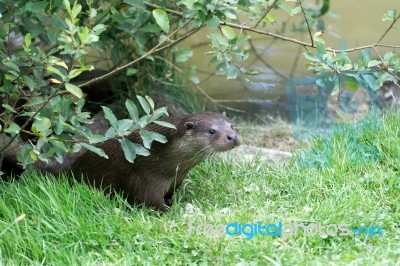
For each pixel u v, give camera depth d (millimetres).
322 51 9508
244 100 13656
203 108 13445
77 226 8664
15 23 10367
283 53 16125
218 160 10867
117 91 12680
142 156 9805
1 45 9867
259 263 7957
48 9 9828
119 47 12211
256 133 13031
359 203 9078
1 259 8188
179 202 9914
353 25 16703
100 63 14172
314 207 9078
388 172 9820
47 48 12211
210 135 9688
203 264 8031
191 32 9953
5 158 11109
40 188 9227
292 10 9977
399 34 16250
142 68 12422
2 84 10211
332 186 9672
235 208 9500
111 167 9984
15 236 8484
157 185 9922
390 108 12367
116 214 8969
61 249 8383
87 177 10164
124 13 10867
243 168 10555
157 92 12883
